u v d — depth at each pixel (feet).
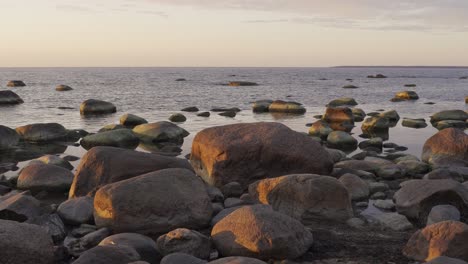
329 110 96.99
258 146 39.47
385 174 43.96
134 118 85.71
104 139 65.00
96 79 321.32
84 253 22.12
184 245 24.48
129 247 23.06
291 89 215.51
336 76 455.63
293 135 40.75
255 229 24.30
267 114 111.04
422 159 52.26
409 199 32.60
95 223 29.37
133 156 36.99
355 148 65.05
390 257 25.03
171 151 59.88
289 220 25.43
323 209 31.22
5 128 63.72
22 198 30.96
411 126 89.35
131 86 226.38
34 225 24.26
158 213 28.50
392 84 281.54
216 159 39.75
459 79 383.86
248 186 37.91
